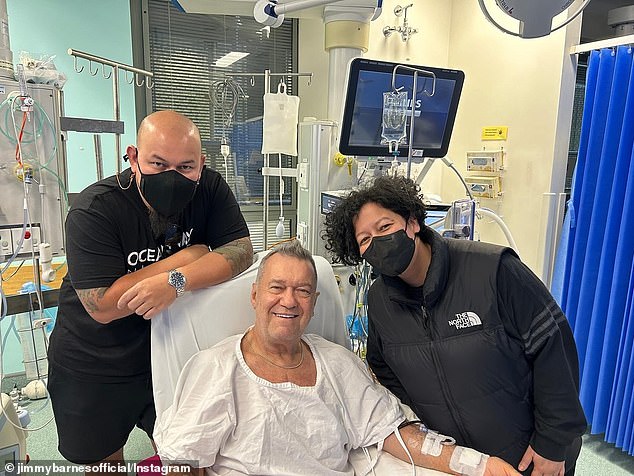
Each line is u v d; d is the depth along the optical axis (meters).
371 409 1.38
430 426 1.38
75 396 1.55
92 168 3.05
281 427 1.24
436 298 1.23
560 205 2.62
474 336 1.21
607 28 2.90
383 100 1.76
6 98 1.96
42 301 2.09
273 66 3.44
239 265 1.51
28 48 2.81
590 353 2.44
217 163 3.41
